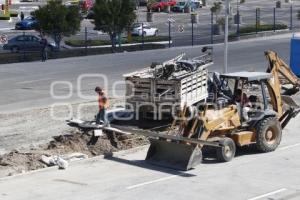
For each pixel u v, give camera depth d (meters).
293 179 17.84
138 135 21.97
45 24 47.31
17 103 28.70
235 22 64.88
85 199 16.17
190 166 18.61
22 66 41.06
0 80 35.34
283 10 83.56
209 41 54.91
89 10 71.38
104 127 21.52
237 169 18.75
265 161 19.58
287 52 46.38
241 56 44.59
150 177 18.03
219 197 16.33
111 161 19.62
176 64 24.00
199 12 82.31
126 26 48.97
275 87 21.44
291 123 24.62
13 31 63.12
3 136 22.66
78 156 19.91
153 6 82.00
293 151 20.75
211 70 37.75
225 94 21.33
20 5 86.25
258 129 20.16
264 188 17.03
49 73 37.88
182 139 18.55
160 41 55.12
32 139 22.22
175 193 16.64
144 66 40.25
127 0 48.84
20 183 17.42
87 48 47.84
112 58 44.59
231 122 19.78
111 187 17.12
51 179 17.81
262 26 61.47
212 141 19.09
